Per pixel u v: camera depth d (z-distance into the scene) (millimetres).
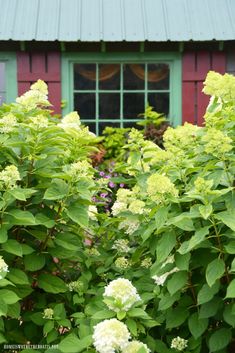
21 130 2592
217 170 2311
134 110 6441
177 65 6289
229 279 2227
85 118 6406
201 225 2232
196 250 2279
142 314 2012
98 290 2615
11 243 2324
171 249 2137
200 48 6230
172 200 2164
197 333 2225
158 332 2551
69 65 6285
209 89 2832
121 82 6398
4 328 2479
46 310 2469
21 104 2932
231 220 1995
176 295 2279
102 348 1861
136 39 5996
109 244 2998
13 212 2309
